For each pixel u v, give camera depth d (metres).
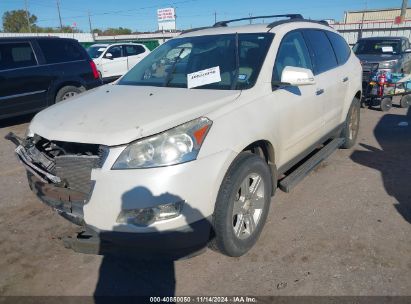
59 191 2.52
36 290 2.63
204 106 2.64
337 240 3.04
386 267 2.68
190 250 2.49
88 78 8.38
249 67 3.16
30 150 2.81
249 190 2.82
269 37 3.39
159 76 3.56
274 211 3.54
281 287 2.54
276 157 3.15
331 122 4.37
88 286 2.65
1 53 7.05
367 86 7.95
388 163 4.73
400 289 2.47
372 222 3.29
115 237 2.32
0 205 3.90
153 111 2.57
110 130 2.37
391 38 11.88
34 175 2.86
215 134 2.47
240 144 2.59
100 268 2.85
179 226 2.31
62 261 2.94
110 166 2.27
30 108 7.47
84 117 2.63
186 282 2.64
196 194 2.33
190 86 3.20
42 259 2.97
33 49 7.50
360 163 4.76
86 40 37.88
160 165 2.26
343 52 4.89
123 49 14.15
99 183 2.28
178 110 2.55
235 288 2.56
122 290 2.60
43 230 3.40
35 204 3.91
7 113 7.14
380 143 5.61
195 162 2.32
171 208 2.29
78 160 2.41
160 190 2.23
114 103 2.86
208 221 2.46
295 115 3.36
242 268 2.76
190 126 2.41
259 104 2.90
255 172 2.81
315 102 3.74
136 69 3.91
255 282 2.61
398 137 5.92
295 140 3.47
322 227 3.24
